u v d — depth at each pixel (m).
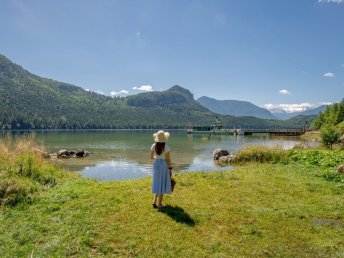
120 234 7.24
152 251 6.58
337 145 32.28
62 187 11.55
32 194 10.05
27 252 6.34
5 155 13.73
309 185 13.13
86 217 8.16
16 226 7.57
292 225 8.32
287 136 93.44
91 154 33.06
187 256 6.43
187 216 8.50
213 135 100.88
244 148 25.36
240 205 9.83
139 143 54.28
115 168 22.53
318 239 7.56
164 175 9.04
